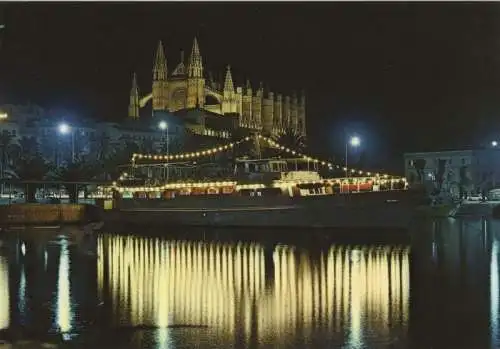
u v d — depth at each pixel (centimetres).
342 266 3825
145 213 7162
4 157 11812
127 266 3894
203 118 17425
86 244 5253
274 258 4241
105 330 2241
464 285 3114
